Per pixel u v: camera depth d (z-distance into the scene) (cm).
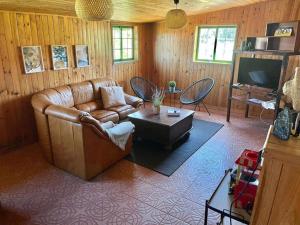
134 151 372
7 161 344
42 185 287
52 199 262
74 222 231
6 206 251
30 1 306
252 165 162
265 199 135
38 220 232
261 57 503
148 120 376
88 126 277
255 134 440
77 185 287
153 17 542
